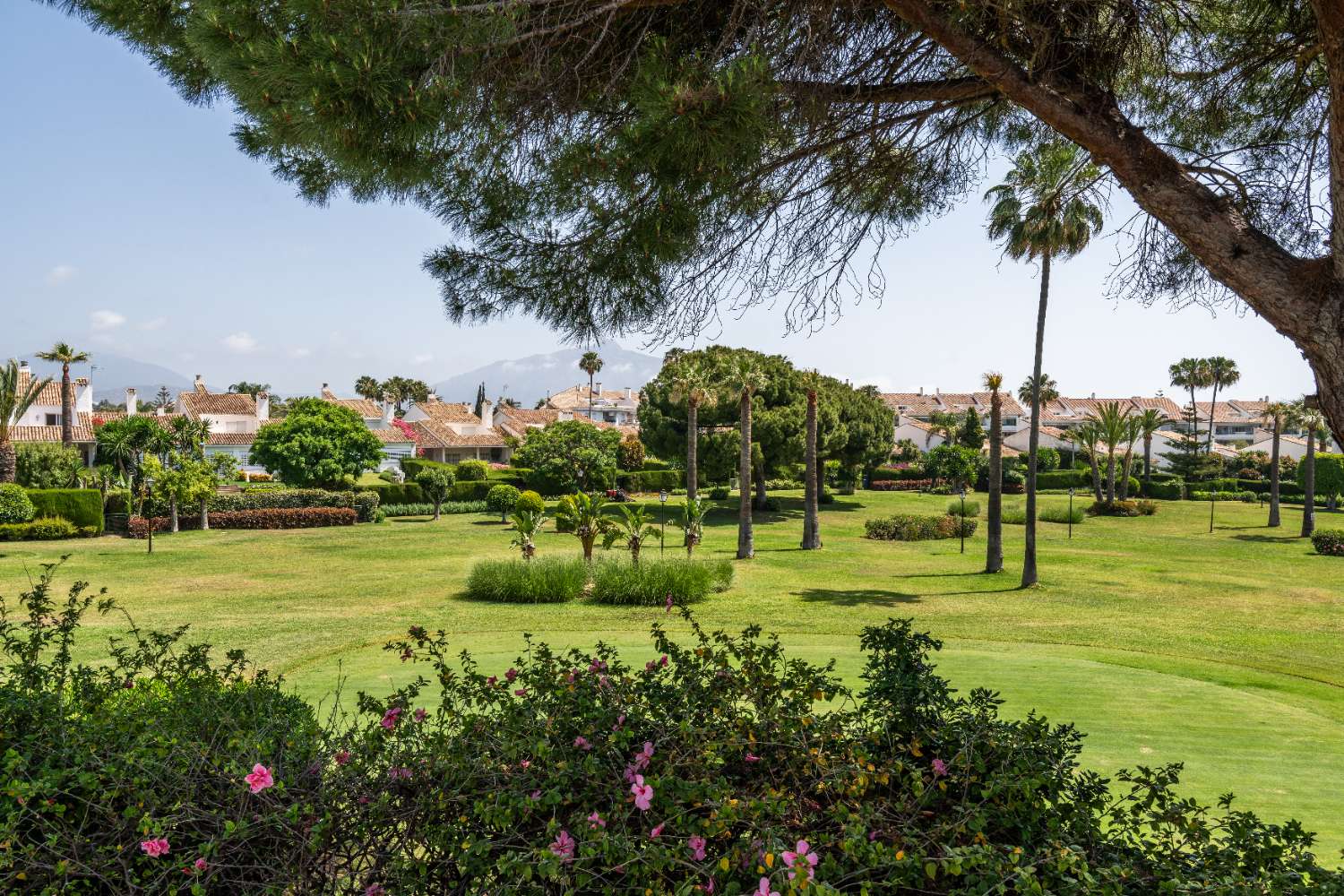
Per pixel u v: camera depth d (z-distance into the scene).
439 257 4.40
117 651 4.04
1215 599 19.19
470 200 4.14
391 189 3.90
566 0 3.30
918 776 2.77
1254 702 8.95
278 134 3.38
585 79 3.57
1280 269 3.01
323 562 24.09
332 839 2.74
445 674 3.57
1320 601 19.08
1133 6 3.64
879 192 4.91
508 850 2.60
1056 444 67.75
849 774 2.80
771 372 40.28
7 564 22.83
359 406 74.94
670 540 30.73
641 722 3.17
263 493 36.53
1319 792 6.05
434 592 18.53
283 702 3.96
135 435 37.19
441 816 2.79
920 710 3.19
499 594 17.62
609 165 3.39
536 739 2.96
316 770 2.94
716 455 39.09
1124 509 45.72
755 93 3.19
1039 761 2.85
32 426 48.59
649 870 2.42
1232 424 88.12
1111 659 11.89
